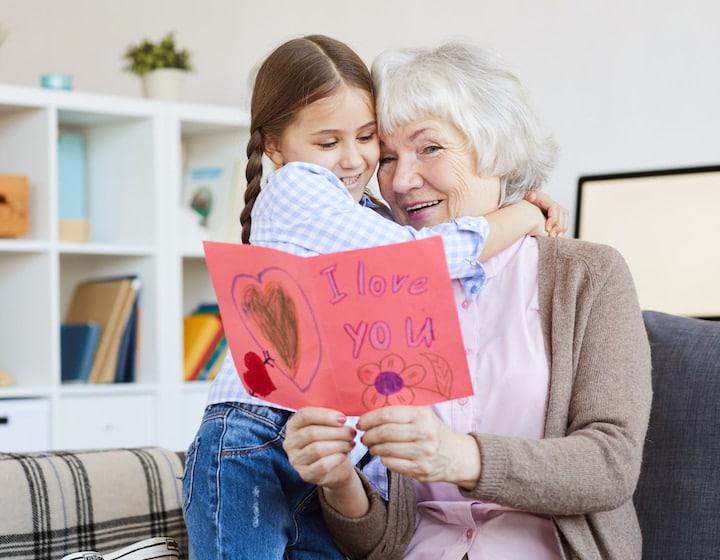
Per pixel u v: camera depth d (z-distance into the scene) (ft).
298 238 4.74
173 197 11.08
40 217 10.56
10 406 10.11
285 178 4.81
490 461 4.14
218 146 11.87
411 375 3.96
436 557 4.75
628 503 4.70
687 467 5.04
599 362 4.57
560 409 4.56
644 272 9.24
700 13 9.16
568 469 4.22
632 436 4.37
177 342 11.07
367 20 11.34
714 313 8.78
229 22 12.34
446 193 5.03
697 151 9.16
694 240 8.97
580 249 4.88
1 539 4.75
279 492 4.55
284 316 4.01
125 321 11.06
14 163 10.86
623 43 9.66
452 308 3.84
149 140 11.03
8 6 12.63
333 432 4.04
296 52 5.05
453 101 4.87
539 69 10.25
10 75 12.57
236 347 4.17
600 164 9.83
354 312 3.93
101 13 12.70
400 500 4.79
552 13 10.13
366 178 5.15
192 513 4.51
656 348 5.38
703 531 4.94
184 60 11.47
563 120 10.10
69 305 11.86
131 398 10.82
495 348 4.83
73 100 10.54
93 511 5.08
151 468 5.40
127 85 12.60
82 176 11.38
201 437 4.63
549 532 4.64
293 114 5.02
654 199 9.25
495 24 10.51
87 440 10.55
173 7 12.71
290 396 4.12
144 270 11.12
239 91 12.17
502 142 4.95
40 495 4.93
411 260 3.83
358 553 4.76
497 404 4.73
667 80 9.38
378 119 5.05
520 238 5.02
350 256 3.87
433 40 10.85
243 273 4.04
